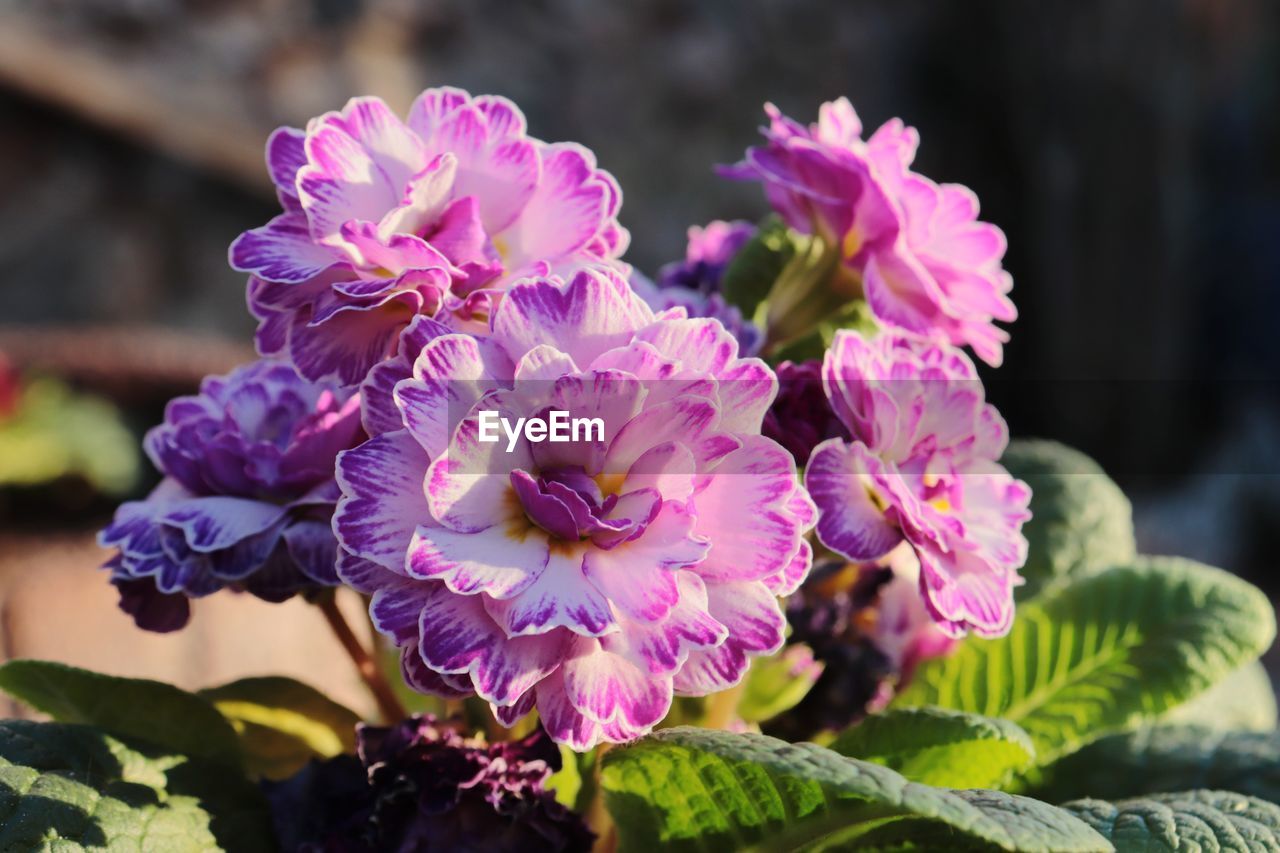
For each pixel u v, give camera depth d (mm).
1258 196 1451
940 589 223
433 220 220
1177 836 231
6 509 752
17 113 1074
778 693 270
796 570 214
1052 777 271
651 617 202
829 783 201
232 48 1086
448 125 224
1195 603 278
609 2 1138
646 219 1092
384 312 220
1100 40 1122
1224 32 1264
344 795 239
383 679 258
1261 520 1111
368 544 206
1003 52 1148
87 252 1080
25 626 409
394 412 213
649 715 206
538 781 230
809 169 251
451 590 202
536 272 220
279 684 261
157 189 1095
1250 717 320
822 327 260
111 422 775
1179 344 1244
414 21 1104
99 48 1064
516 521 209
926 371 239
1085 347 1208
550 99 1104
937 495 234
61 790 224
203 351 821
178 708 246
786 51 1167
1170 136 1161
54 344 798
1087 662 277
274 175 225
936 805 199
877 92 1183
